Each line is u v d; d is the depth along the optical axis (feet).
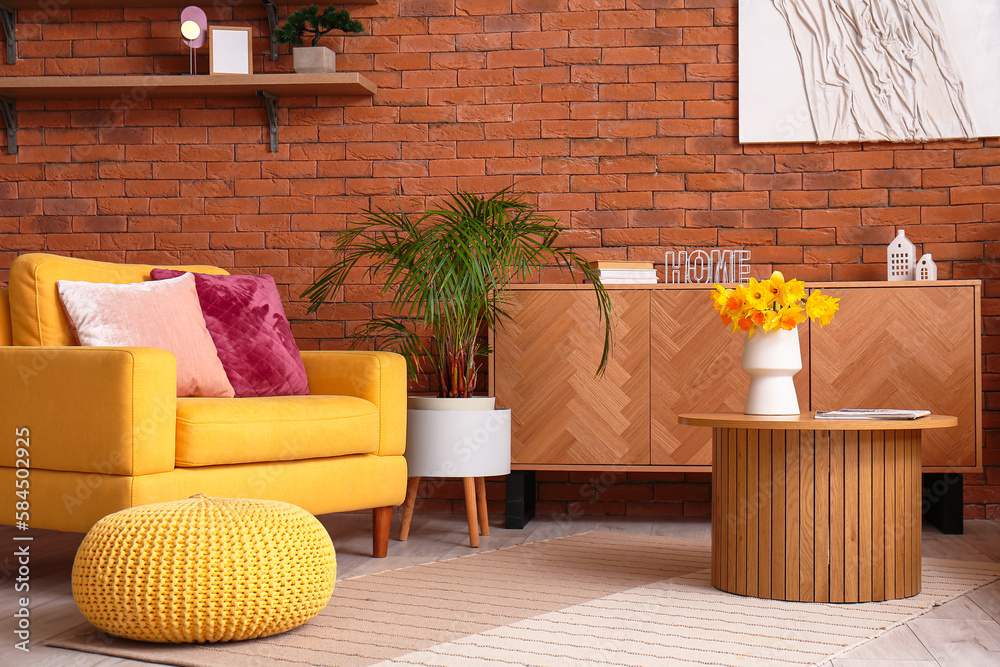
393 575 8.16
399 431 9.22
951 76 11.65
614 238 12.10
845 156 11.86
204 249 12.43
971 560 8.93
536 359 10.96
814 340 10.62
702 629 6.33
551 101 12.22
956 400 10.38
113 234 12.48
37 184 12.51
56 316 8.57
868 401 10.53
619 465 10.85
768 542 7.25
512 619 6.61
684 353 10.79
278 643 6.00
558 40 12.24
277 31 11.92
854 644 5.98
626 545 9.70
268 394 9.14
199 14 12.20
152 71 12.53
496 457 9.86
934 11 11.67
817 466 7.14
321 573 6.29
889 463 7.22
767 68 11.94
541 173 12.21
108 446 7.04
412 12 12.40
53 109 12.51
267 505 6.36
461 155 12.30
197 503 6.21
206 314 9.34
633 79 12.14
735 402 10.72
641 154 12.11
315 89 12.09
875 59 11.78
